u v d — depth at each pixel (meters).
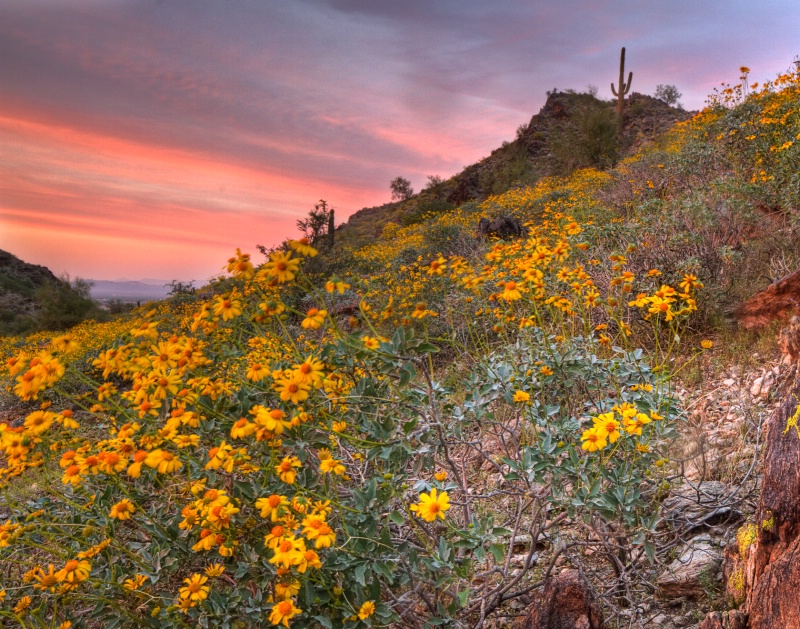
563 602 2.19
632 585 2.55
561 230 6.49
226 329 2.62
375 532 2.02
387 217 44.47
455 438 2.46
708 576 2.46
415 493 2.61
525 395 2.48
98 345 10.66
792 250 5.37
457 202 31.97
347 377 2.42
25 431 2.29
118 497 2.30
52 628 1.99
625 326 3.31
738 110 9.12
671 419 2.49
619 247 5.71
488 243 10.20
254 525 2.13
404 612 2.11
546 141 31.73
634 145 24.80
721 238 5.86
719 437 3.46
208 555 2.28
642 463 2.33
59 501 2.63
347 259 13.52
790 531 1.97
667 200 7.42
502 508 3.24
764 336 4.45
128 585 2.03
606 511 2.17
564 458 2.40
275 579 2.03
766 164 7.28
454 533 2.21
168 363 2.28
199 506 2.01
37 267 40.88
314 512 1.96
